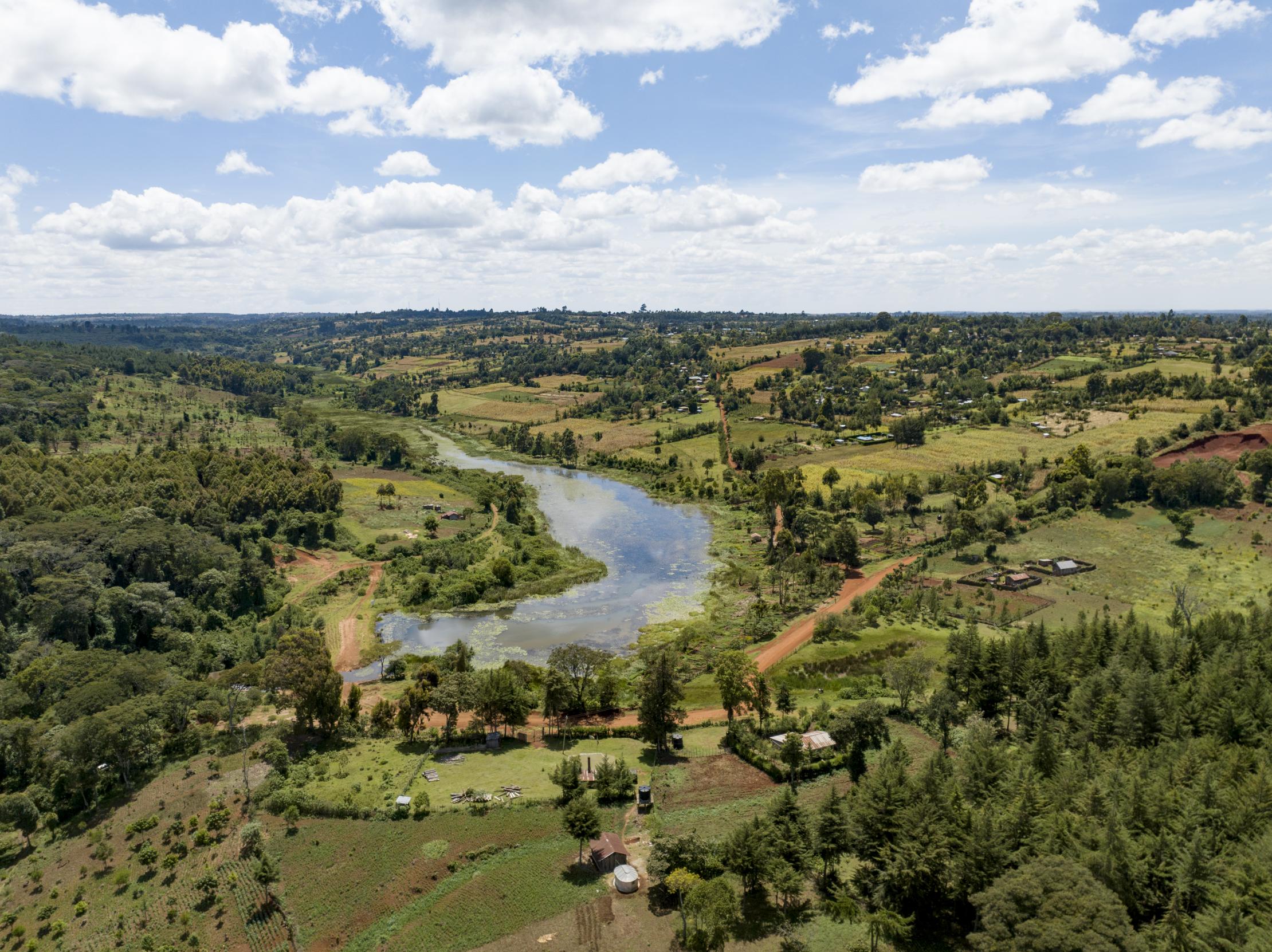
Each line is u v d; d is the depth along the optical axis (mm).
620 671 116188
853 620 129375
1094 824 58375
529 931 59500
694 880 59531
